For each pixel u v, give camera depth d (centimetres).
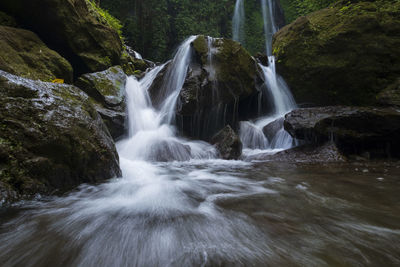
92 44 688
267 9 2298
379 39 687
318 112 635
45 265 148
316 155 570
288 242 171
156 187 324
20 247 166
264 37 2172
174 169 468
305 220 211
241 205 253
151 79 815
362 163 510
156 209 241
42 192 262
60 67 546
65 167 289
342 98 759
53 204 249
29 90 292
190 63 727
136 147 567
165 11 1603
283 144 728
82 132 319
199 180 375
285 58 871
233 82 722
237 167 496
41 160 265
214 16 1878
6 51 446
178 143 611
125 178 368
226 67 709
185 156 586
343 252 157
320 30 802
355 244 168
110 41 752
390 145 571
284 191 306
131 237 181
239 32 2128
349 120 562
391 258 150
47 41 610
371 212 228
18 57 464
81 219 212
